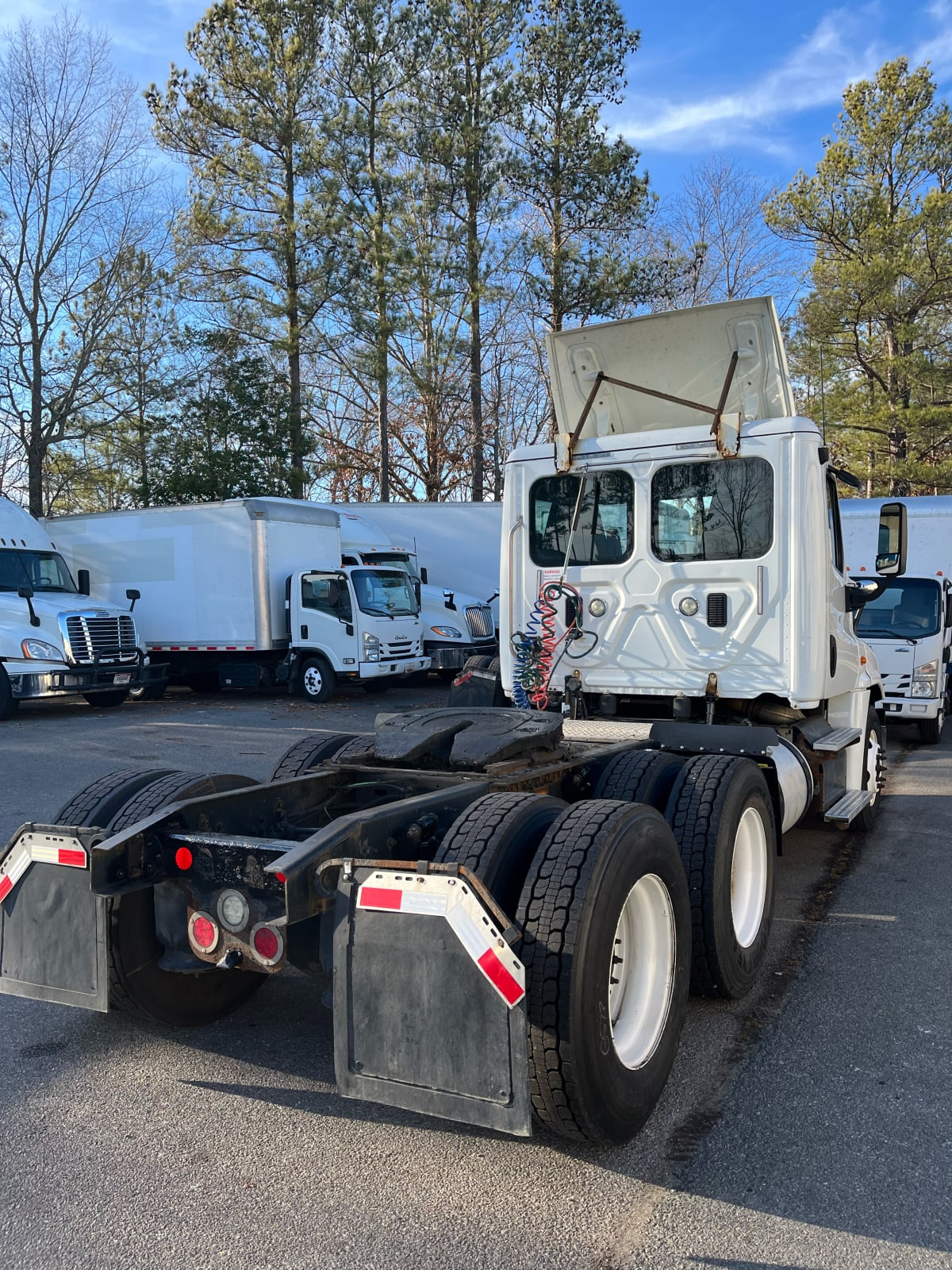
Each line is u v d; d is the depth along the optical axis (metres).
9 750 11.38
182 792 3.96
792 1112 3.30
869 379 32.81
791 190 32.50
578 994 2.79
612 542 5.86
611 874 2.96
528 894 2.93
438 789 3.93
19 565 15.48
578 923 2.83
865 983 4.46
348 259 27.11
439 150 27.06
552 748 4.37
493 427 34.00
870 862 6.56
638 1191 2.87
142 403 28.70
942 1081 3.51
